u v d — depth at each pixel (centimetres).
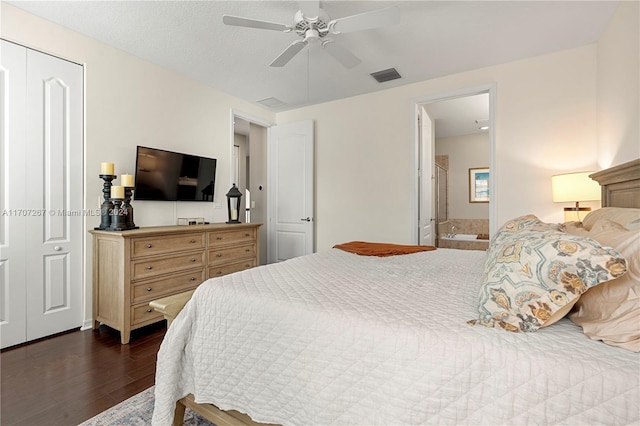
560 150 295
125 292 239
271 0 219
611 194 212
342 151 423
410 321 99
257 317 120
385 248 255
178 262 280
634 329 79
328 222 434
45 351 223
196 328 135
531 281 92
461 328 93
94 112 272
